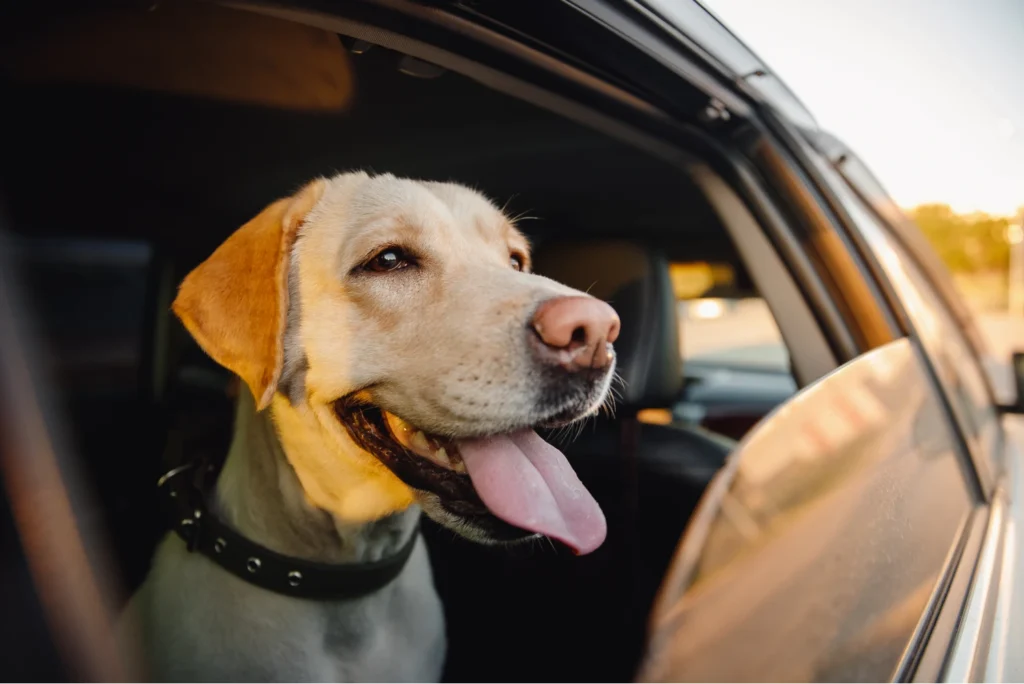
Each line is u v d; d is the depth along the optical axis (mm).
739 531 226
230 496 345
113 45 421
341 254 350
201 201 702
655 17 326
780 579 226
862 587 248
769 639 212
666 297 537
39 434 199
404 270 350
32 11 368
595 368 306
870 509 274
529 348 300
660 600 209
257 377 330
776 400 827
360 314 340
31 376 201
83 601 203
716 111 406
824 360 424
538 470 319
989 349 542
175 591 333
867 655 231
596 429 535
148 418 628
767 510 237
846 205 414
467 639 502
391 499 357
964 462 371
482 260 365
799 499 250
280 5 281
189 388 634
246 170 661
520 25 314
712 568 214
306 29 403
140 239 756
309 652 338
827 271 415
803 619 223
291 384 346
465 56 336
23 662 181
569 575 507
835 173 432
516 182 658
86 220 712
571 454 519
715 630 204
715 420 783
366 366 331
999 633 274
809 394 283
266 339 333
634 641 466
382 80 482
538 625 499
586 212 694
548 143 579
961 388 432
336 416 342
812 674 212
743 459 241
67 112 524
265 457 344
